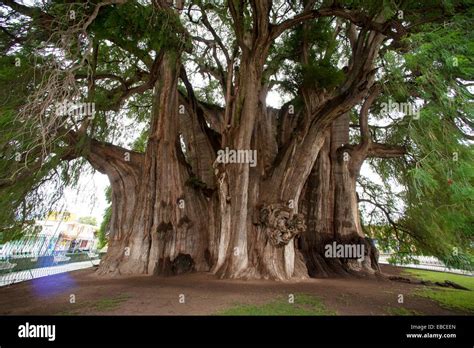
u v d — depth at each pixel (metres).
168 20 11.87
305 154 14.27
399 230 21.53
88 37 9.16
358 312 8.10
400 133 15.73
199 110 19.88
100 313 7.77
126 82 16.86
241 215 13.63
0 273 15.17
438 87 7.50
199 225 16.88
